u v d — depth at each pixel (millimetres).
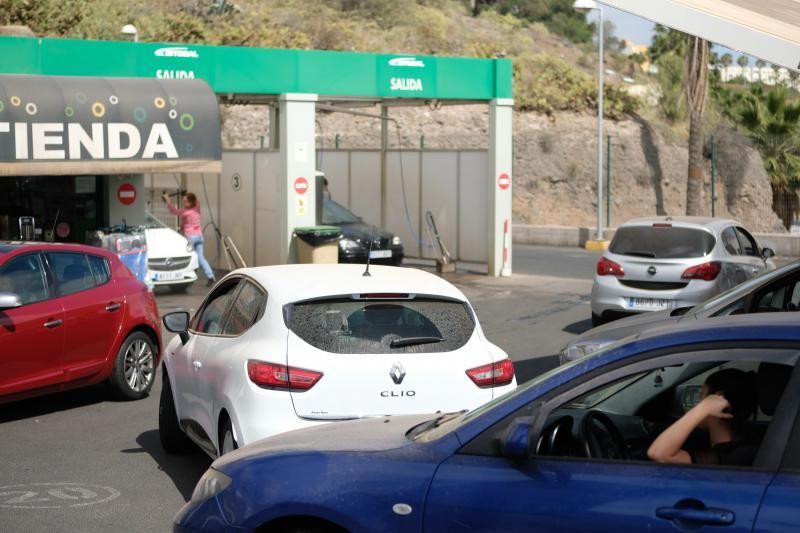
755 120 45781
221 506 4523
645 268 14453
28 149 16828
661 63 49969
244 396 6734
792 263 9219
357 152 26203
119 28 38094
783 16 9445
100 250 11086
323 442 4652
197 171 18250
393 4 52594
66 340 10227
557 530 3854
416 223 24734
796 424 3695
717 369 4105
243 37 43000
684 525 3662
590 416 4266
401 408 6688
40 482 8078
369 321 6898
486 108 45719
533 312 17891
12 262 9961
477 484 4035
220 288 8242
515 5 64562
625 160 44500
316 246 20406
